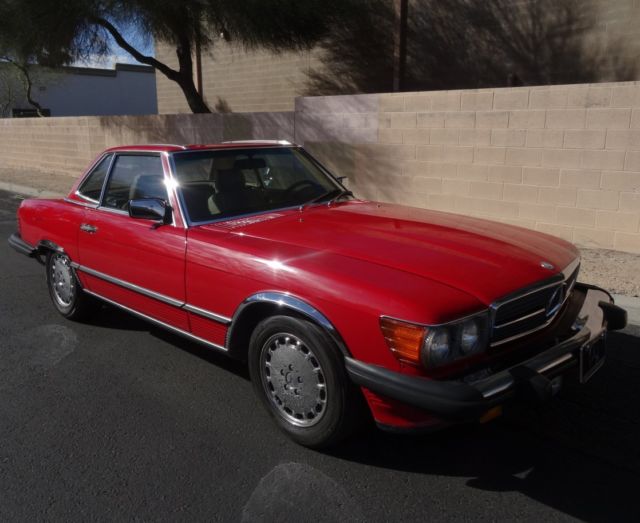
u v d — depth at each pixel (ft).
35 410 12.60
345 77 50.08
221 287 11.77
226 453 10.91
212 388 13.55
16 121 66.74
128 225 14.29
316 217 13.42
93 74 114.52
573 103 24.39
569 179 25.13
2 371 14.53
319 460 10.63
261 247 11.42
